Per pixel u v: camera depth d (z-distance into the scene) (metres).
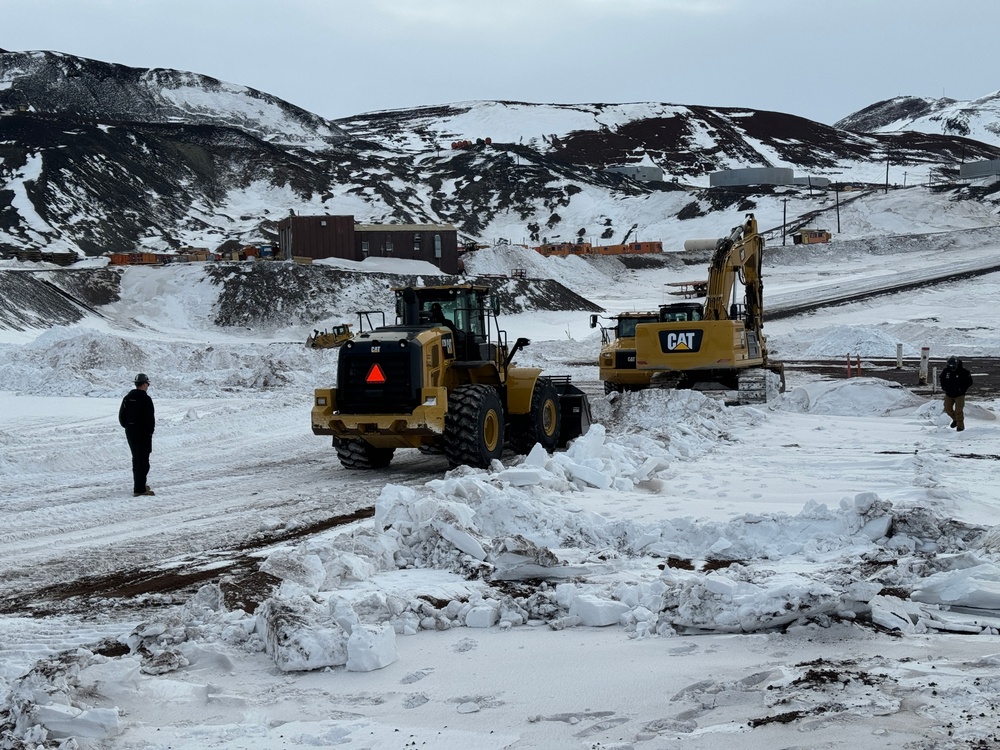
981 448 13.91
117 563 8.43
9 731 4.39
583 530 8.40
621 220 133.88
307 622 5.64
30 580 7.91
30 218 94.62
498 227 138.00
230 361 34.53
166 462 14.74
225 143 146.00
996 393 23.05
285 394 25.47
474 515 8.49
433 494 9.12
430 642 5.83
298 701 4.88
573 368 37.72
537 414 14.43
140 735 4.41
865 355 39.12
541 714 4.50
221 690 5.04
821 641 5.34
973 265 78.62
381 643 5.39
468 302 13.85
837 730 3.94
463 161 166.25
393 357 12.55
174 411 21.89
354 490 11.95
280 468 14.05
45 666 4.84
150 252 89.44
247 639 5.90
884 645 5.21
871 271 83.88
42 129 118.94
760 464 12.80
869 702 4.23
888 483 10.99
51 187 102.56
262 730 4.44
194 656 5.57
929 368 30.80
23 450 14.95
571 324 64.69
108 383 27.05
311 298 65.44
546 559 7.12
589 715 4.45
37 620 6.65
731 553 7.76
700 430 15.59
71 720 4.39
